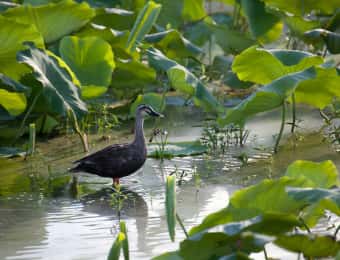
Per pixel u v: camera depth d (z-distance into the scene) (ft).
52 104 47.75
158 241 35.27
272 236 27.43
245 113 47.26
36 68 48.01
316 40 59.21
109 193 42.63
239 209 29.66
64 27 55.11
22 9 53.57
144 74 57.93
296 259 32.73
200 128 54.75
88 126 53.26
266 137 52.19
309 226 31.27
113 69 56.59
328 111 57.93
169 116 58.03
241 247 27.94
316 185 32.71
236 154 48.73
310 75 46.14
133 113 55.88
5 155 48.67
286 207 30.22
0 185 43.88
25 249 34.65
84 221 38.14
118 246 27.71
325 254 28.22
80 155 49.44
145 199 41.39
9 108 50.47
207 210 39.04
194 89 51.03
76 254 33.91
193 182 43.68
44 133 53.72
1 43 49.62
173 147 49.73
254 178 44.04
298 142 50.78
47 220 38.29
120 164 43.32
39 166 47.37
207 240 27.94
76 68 53.88
